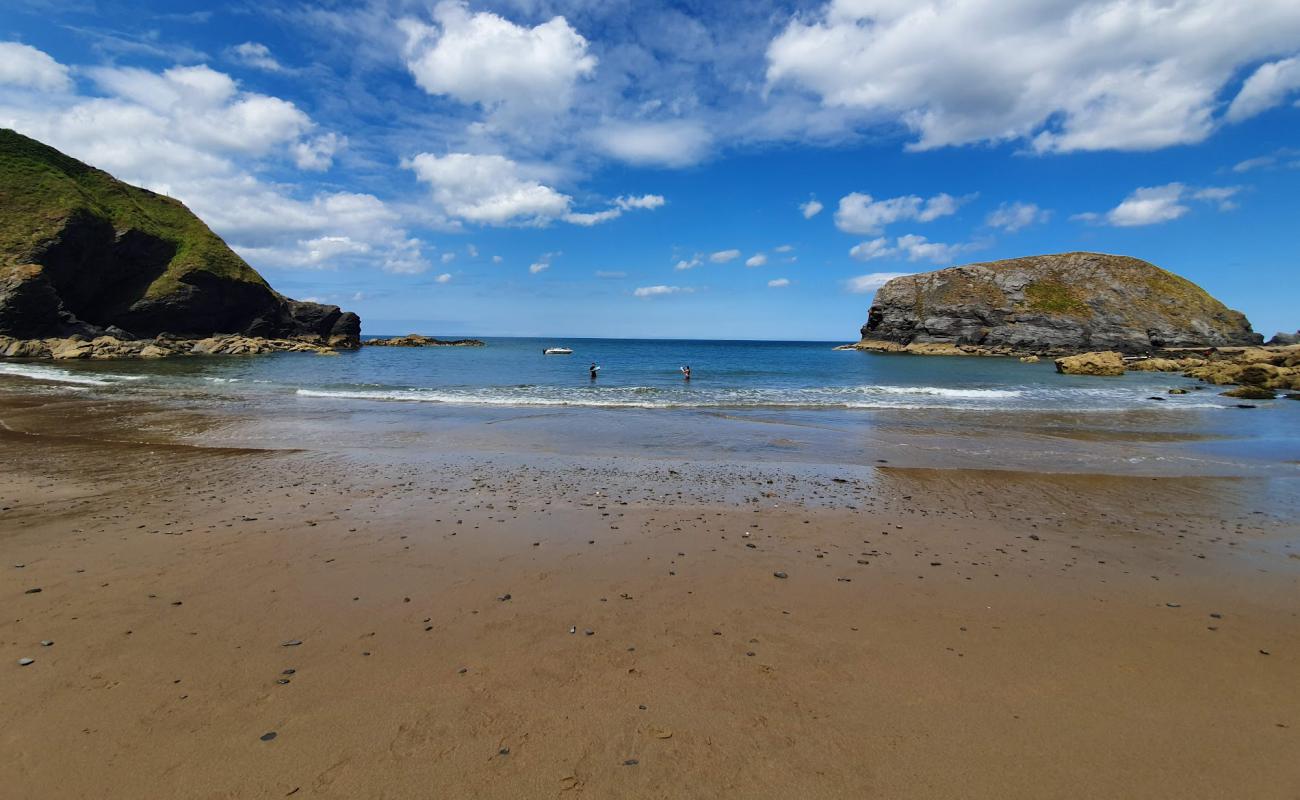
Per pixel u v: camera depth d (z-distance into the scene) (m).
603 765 3.76
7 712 4.12
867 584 6.80
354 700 4.37
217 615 5.72
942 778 3.68
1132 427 20.61
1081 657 5.20
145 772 3.61
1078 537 8.73
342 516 9.17
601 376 44.47
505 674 4.77
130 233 75.38
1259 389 34.12
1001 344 90.62
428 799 3.46
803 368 59.50
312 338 90.38
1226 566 7.56
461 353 92.19
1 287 59.31
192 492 10.60
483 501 10.20
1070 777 3.71
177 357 63.66
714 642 5.37
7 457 13.55
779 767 3.77
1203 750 3.96
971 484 12.09
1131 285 90.75
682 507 10.05
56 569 6.82
